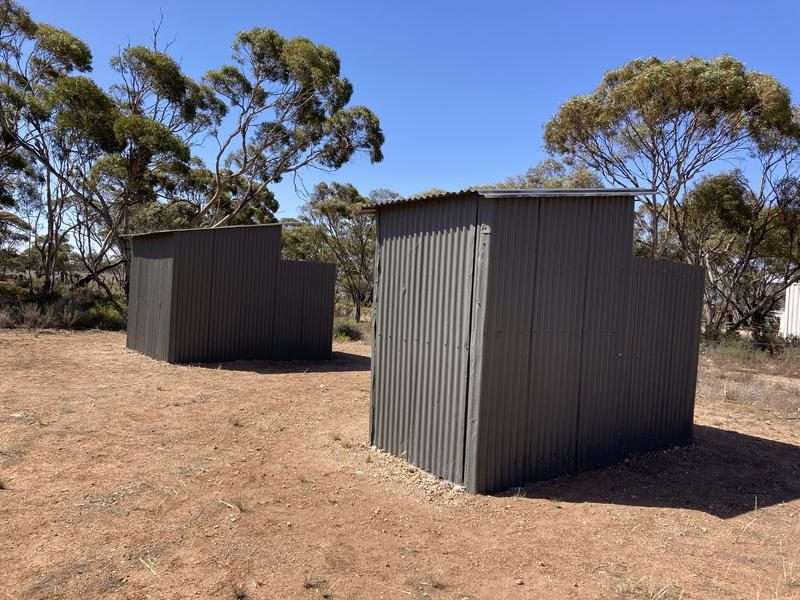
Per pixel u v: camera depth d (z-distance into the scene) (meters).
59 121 20.38
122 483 5.17
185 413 8.02
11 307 19.45
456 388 5.34
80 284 24.16
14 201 25.73
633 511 4.98
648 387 6.70
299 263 14.14
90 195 23.61
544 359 5.55
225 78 25.30
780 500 5.48
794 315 27.03
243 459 6.05
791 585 3.71
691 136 20.89
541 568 3.84
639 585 3.63
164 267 12.67
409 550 4.04
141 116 21.45
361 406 8.95
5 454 5.80
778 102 18.94
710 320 25.53
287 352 14.06
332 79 25.31
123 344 15.44
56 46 22.02
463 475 5.25
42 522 4.28
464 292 5.27
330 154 26.83
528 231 5.31
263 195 30.55
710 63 19.75
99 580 3.47
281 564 3.75
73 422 7.18
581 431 5.96
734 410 9.77
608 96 21.86
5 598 3.23
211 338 12.88
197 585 3.44
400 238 6.11
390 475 5.60
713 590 3.61
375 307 6.46
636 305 6.45
